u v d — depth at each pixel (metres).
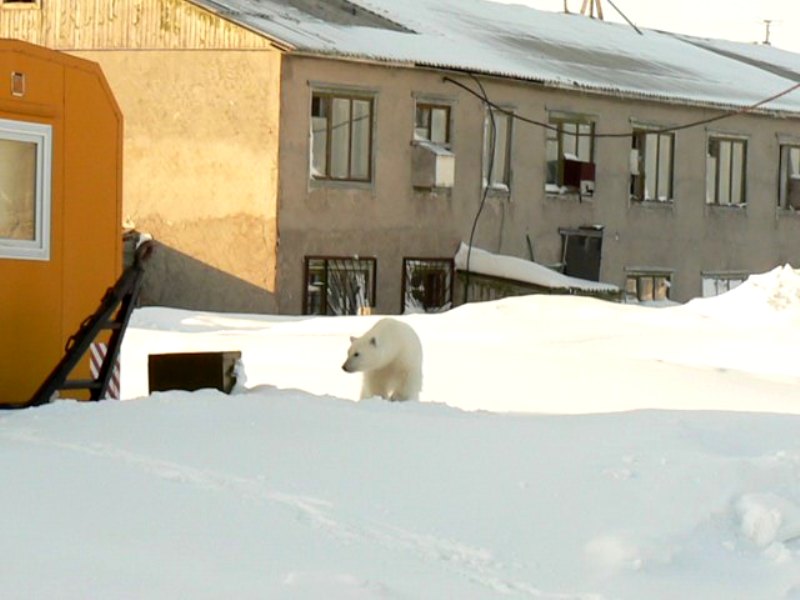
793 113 64.62
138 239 50.62
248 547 11.39
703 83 66.00
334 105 50.53
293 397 17.75
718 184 63.25
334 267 50.69
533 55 60.41
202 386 19.19
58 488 12.73
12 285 19.80
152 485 13.01
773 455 14.45
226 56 49.88
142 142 51.34
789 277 39.31
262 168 49.34
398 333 22.16
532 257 56.50
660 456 14.29
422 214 52.88
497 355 29.97
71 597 9.92
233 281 49.91
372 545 11.70
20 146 19.91
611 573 11.48
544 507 12.86
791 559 12.24
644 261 60.41
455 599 10.55
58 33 52.81
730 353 32.94
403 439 15.15
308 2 57.16
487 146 54.78
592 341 34.22
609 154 58.81
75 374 20.55
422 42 55.94
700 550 12.20
